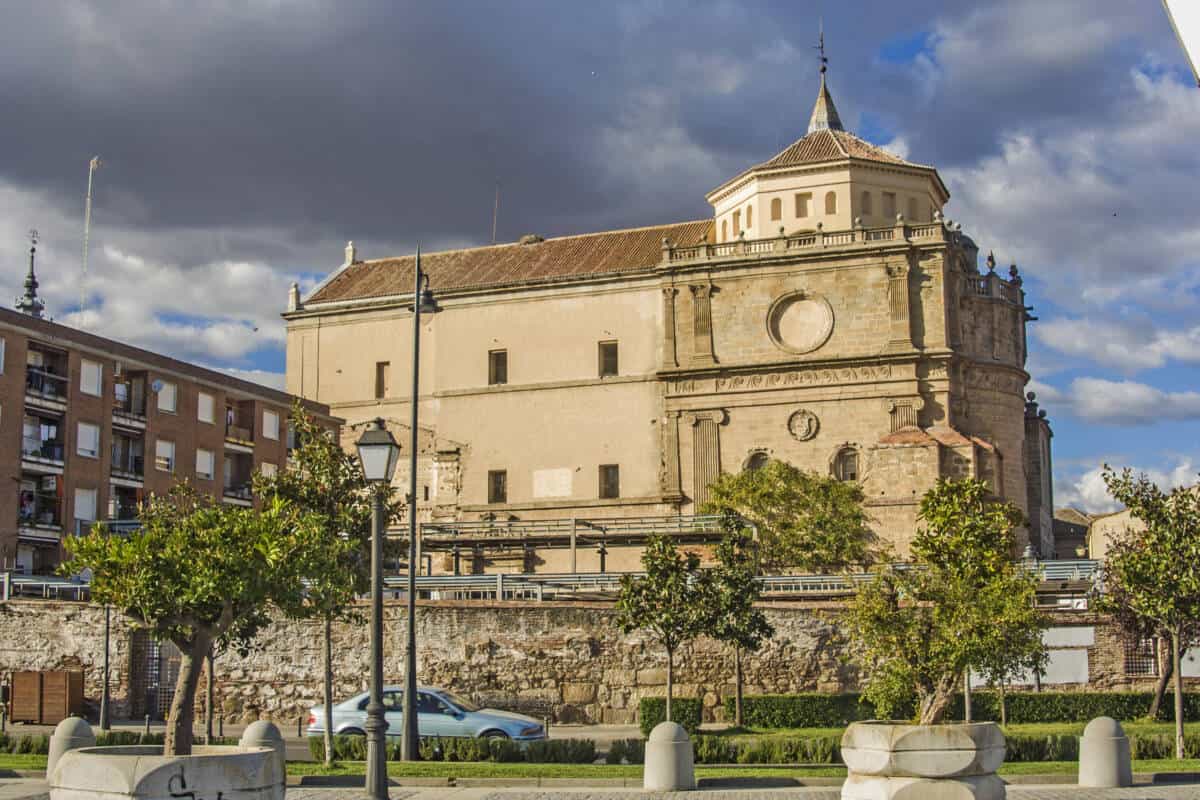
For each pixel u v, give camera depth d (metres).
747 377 84.44
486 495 89.75
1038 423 91.88
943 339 81.56
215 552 23.77
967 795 20.92
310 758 35.66
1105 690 45.16
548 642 47.94
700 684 47.06
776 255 84.62
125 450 69.75
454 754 33.97
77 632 49.06
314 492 40.62
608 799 26.20
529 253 96.12
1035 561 54.38
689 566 44.06
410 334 93.62
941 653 33.62
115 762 17.41
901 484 78.25
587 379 88.62
